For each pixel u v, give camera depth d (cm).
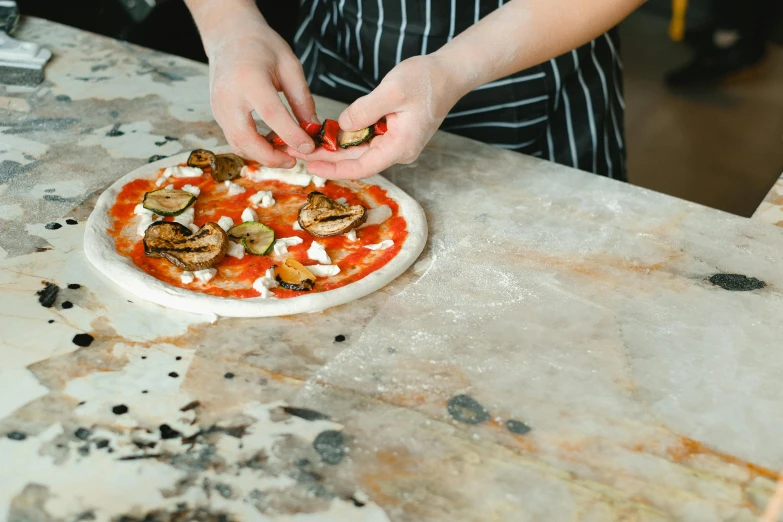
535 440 71
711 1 254
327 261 85
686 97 230
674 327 81
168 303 80
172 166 97
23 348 76
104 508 65
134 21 135
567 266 88
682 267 88
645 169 196
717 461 70
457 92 90
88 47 122
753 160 199
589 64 115
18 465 67
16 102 109
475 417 72
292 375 75
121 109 109
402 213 92
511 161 104
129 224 89
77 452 68
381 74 114
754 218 95
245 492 66
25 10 133
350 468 68
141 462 68
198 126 107
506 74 94
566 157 116
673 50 261
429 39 109
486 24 93
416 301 83
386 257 86
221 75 89
